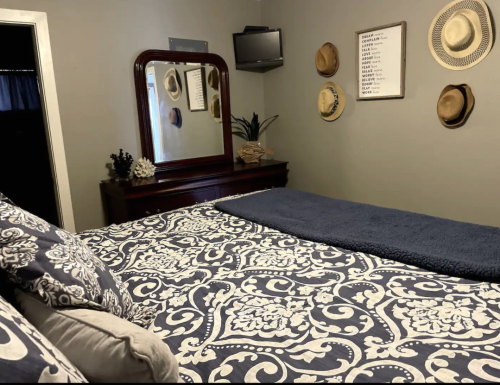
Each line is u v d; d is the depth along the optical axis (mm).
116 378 737
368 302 1226
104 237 1887
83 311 911
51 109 2898
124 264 1586
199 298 1296
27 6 2725
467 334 1035
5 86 3666
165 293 1337
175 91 3451
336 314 1167
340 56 3289
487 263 1369
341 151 3467
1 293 1036
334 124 3471
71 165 3047
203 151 3686
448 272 1379
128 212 2895
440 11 2600
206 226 2023
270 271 1477
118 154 3250
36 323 898
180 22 3422
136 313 1185
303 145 3803
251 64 3783
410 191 3023
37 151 3855
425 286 1306
